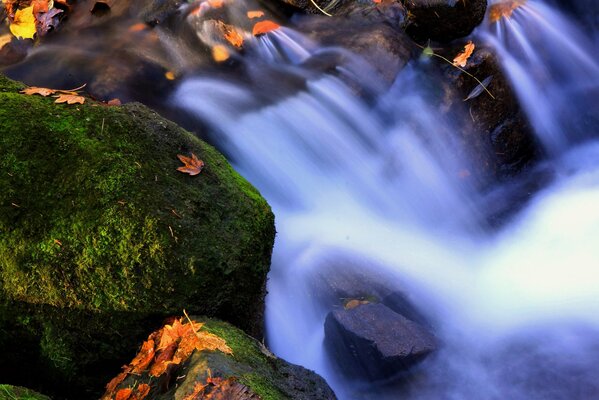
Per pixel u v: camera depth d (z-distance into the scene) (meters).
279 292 2.47
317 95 2.81
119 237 1.89
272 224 2.11
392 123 2.85
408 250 2.69
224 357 1.83
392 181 2.82
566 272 2.65
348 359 2.38
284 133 2.74
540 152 3.08
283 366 1.94
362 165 2.79
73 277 1.89
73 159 1.96
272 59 2.94
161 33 2.98
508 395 2.32
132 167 1.97
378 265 2.61
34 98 2.08
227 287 1.98
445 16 2.85
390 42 2.89
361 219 2.74
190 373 1.78
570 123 3.18
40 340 1.93
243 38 2.96
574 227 2.80
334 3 3.08
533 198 2.92
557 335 2.47
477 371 2.38
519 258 2.73
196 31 2.97
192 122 2.71
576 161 3.10
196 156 2.08
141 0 3.09
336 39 2.94
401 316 2.41
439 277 2.64
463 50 2.93
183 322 1.92
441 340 2.43
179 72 2.86
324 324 2.42
